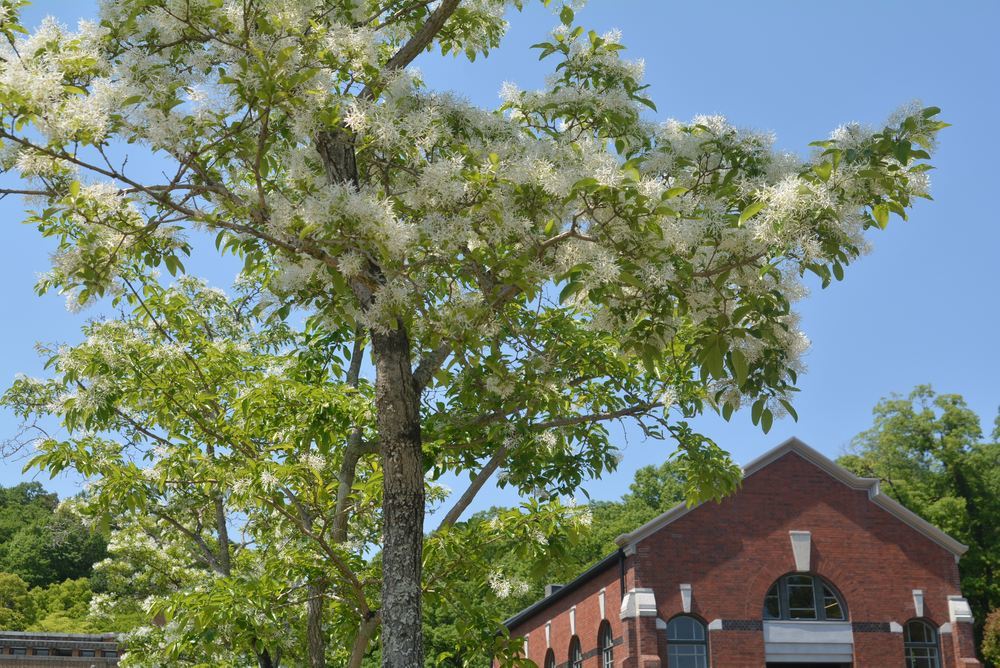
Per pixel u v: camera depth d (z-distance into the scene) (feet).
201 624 29.22
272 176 29.27
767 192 21.81
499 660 35.14
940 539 84.79
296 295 29.19
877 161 21.12
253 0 23.47
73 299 26.27
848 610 82.43
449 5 28.22
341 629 36.09
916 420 168.45
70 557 212.64
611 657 85.66
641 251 23.00
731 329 23.09
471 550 33.22
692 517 82.38
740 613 80.79
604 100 26.18
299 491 34.32
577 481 39.83
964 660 81.87
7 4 22.16
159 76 23.36
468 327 25.67
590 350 38.37
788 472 84.79
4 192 22.70
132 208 24.95
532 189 23.32
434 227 22.98
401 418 24.99
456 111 25.38
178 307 43.11
